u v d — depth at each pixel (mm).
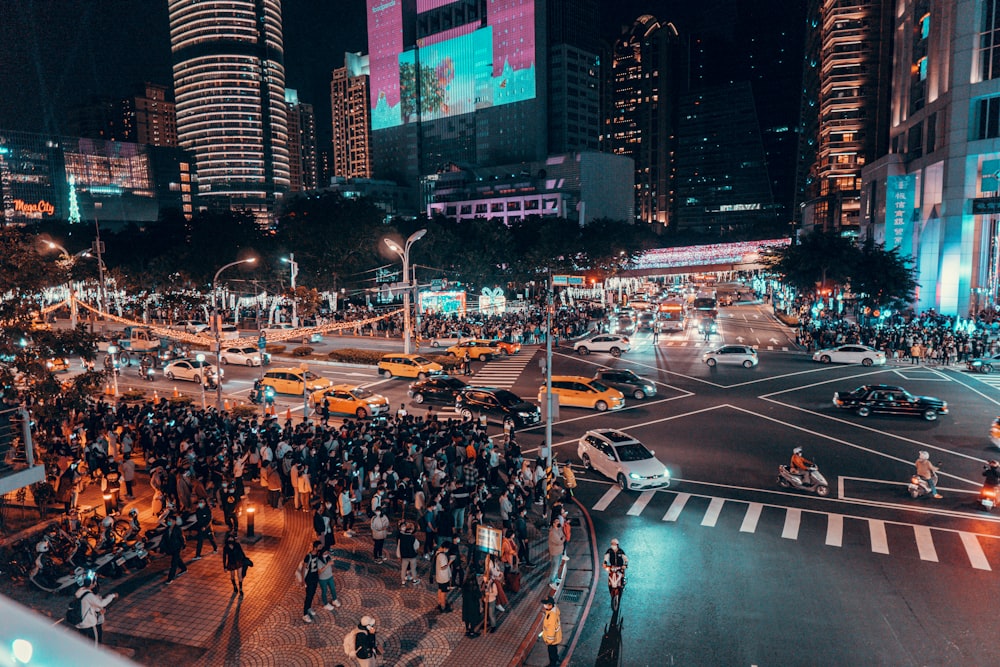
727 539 19547
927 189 74688
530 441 30297
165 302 85375
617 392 36250
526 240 104500
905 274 65188
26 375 19047
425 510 19312
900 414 33188
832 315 70250
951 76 68062
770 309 93375
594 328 69938
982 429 30984
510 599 16203
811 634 14336
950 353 48500
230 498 19453
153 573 17359
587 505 22656
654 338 63469
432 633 14539
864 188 95312
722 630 14578
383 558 18234
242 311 94125
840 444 29094
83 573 13602
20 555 17594
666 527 20578
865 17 138125
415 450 23562
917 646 13812
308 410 36562
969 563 17672
